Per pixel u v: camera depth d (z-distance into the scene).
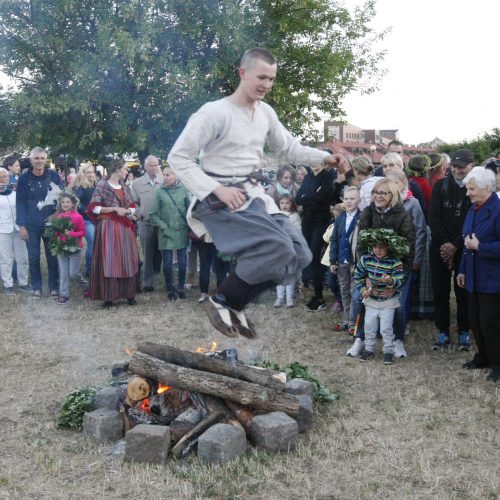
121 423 4.57
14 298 9.66
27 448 4.42
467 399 5.29
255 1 16.72
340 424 4.79
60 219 9.16
